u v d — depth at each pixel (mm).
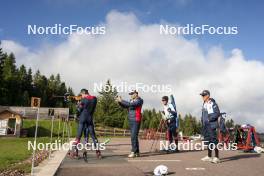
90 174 6277
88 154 9875
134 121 9320
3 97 83875
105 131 42656
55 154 10008
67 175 6184
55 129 42469
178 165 7574
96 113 58219
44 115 47844
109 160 8391
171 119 11125
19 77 99625
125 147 13703
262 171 6758
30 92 107125
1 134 35219
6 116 35781
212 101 8477
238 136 12164
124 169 6852
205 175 6242
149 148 12945
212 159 8219
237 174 6379
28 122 43719
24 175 6199
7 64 97688
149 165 7504
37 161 8227
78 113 9008
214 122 8305
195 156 9617
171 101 11305
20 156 9891
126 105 9359
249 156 9789
